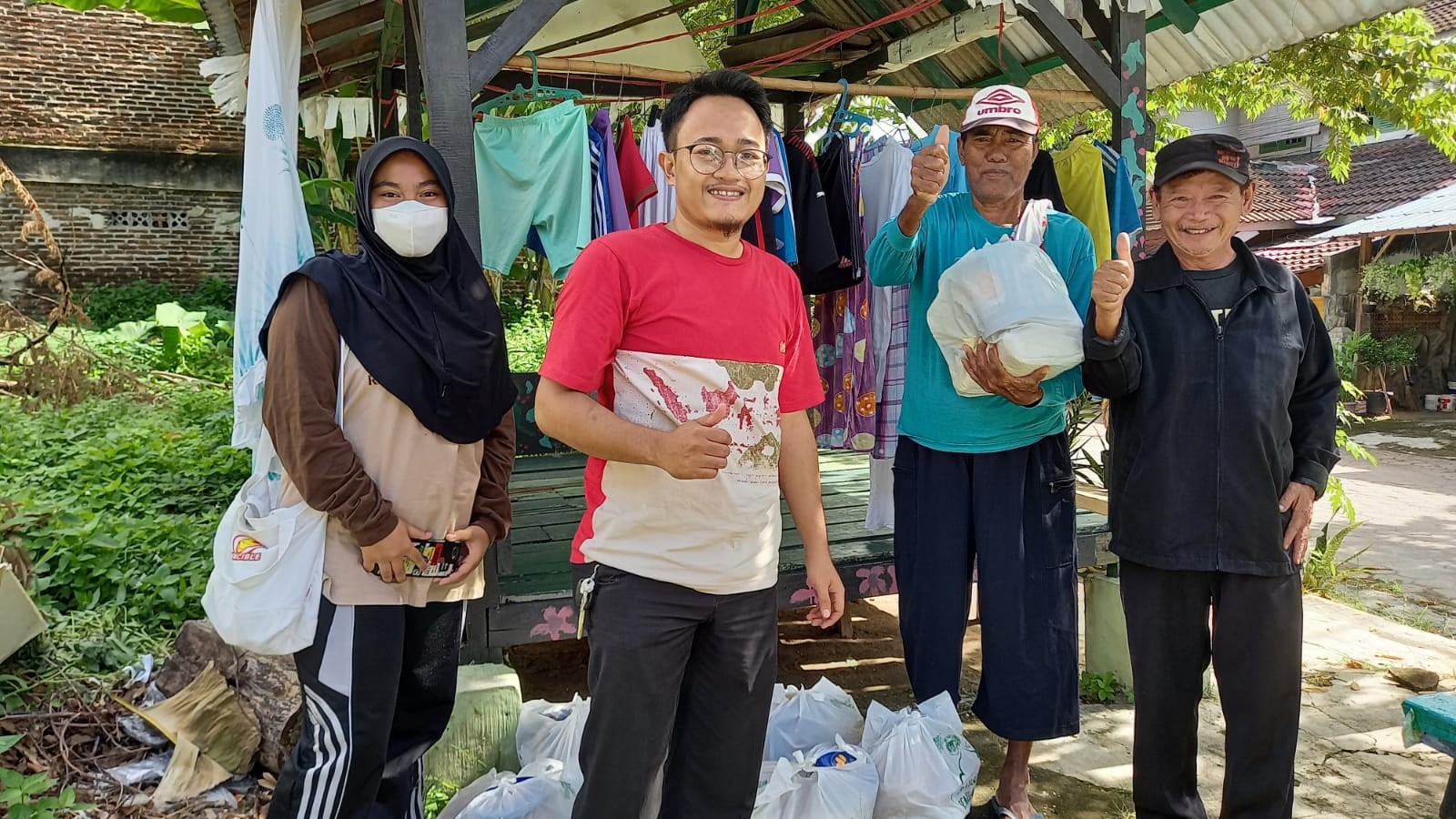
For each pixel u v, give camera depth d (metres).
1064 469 2.64
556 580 3.30
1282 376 2.18
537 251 3.19
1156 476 2.24
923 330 2.70
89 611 3.49
